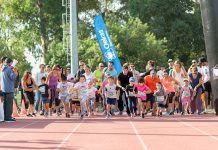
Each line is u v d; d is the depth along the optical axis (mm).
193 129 13633
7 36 59344
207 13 19344
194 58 61875
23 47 59344
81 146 10055
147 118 18812
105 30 30922
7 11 57875
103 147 9828
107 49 30859
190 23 59531
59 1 57188
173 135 12062
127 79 20812
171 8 58281
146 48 47156
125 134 12469
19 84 24312
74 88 19594
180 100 22016
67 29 42688
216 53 19250
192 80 21672
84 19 63000
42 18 57438
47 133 13031
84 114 20188
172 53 60438
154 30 56594
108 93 19766
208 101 23250
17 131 13750
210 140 10859
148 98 20281
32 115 21562
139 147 9734
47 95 21188
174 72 21750
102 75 23438
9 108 17703
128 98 20172
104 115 21266
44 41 58156
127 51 47312
